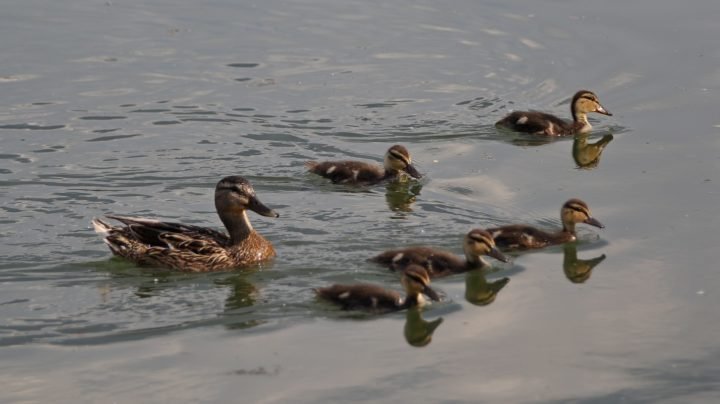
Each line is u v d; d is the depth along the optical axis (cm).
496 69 2442
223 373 1298
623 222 1722
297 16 2755
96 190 1814
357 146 2056
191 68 2425
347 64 2466
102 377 1286
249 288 1502
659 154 2008
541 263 1597
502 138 2111
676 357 1348
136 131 2083
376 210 1766
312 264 1571
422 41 2598
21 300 1454
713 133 2092
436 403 1249
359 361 1334
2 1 2800
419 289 1438
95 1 2831
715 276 1543
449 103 2273
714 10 2728
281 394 1258
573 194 1836
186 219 1723
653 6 2772
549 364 1334
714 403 1248
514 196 1831
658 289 1514
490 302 1483
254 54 2512
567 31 2630
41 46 2523
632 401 1255
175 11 2777
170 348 1351
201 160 1961
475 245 1548
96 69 2403
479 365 1330
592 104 2147
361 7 2819
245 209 1591
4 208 1728
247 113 2192
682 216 1734
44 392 1255
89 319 1413
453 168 1958
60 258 1579
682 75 2372
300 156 2003
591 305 1475
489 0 2856
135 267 1576
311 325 1413
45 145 1998
